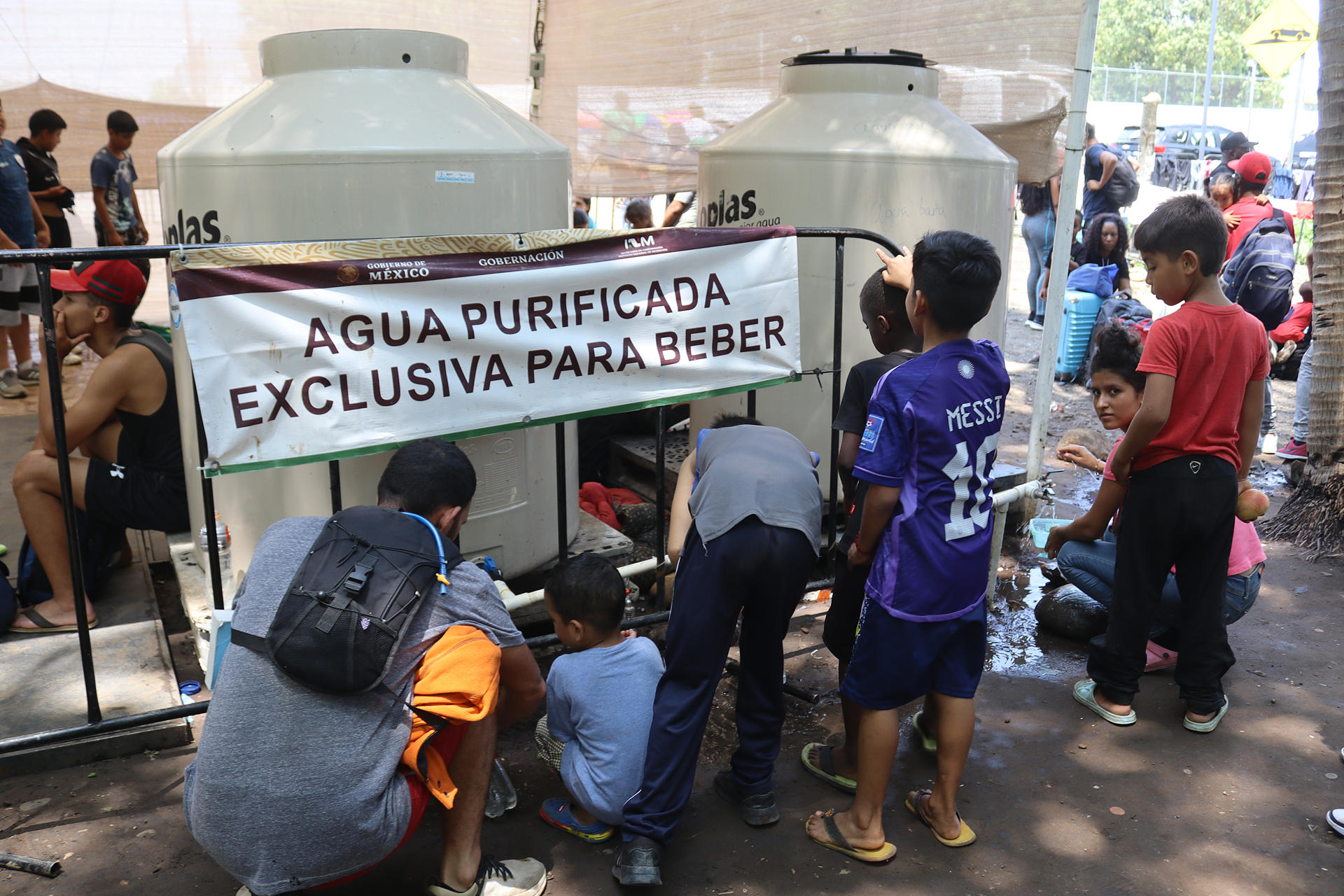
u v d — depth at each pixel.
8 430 5.93
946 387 2.42
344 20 6.56
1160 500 3.05
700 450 2.73
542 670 3.62
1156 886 2.53
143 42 6.36
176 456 3.68
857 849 2.61
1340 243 4.65
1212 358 2.95
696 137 6.31
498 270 2.85
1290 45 16.48
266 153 2.98
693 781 2.72
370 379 2.74
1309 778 2.98
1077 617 3.83
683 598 2.53
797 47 5.62
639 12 6.34
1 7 6.06
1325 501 4.81
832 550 3.85
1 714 2.98
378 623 2.10
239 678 2.12
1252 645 3.82
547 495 3.70
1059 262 4.13
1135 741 3.17
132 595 3.93
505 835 2.70
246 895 2.43
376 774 2.13
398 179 3.01
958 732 2.61
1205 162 19.64
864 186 3.90
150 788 2.85
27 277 6.65
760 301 3.28
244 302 2.56
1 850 2.59
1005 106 4.78
